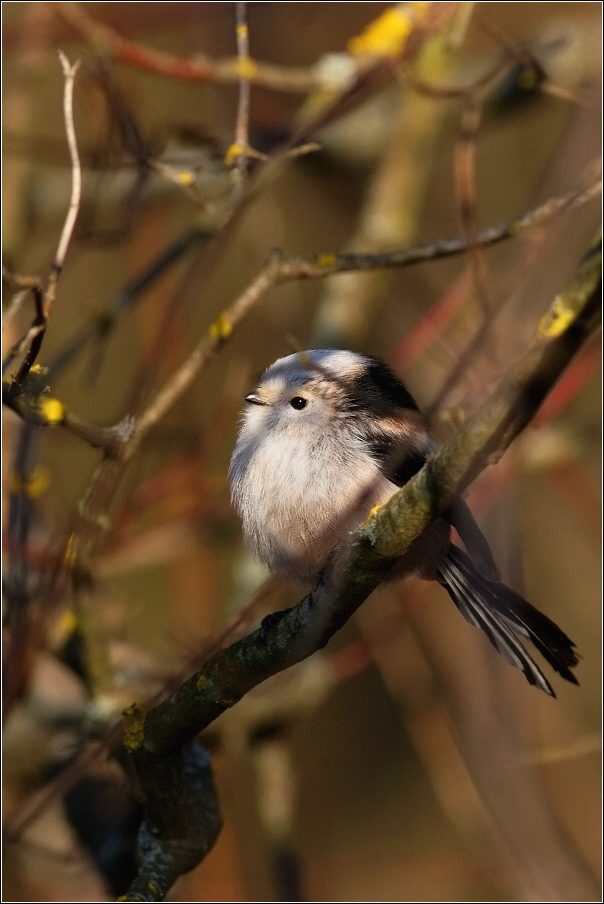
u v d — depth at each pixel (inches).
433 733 408.8
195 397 521.3
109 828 374.3
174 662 385.1
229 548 486.0
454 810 400.8
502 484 358.9
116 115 347.9
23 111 410.6
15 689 314.8
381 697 581.0
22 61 408.8
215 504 423.8
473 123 316.5
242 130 330.3
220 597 485.7
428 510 217.3
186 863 276.1
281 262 324.8
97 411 548.7
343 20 500.1
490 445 206.1
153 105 534.0
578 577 462.6
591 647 446.0
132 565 420.5
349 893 487.8
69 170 474.6
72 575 328.5
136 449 313.0
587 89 340.8
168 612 487.5
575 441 435.2
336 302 469.7
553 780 408.2
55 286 253.9
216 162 397.1
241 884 421.7
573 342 194.4
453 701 390.6
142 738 259.8
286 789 421.7
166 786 267.9
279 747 423.2
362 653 423.2
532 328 307.3
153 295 446.3
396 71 346.6
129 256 454.3
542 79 328.5
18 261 417.7
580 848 382.9
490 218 514.3
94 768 361.1
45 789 340.2
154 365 332.2
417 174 478.9
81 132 496.1
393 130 490.3
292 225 550.9
